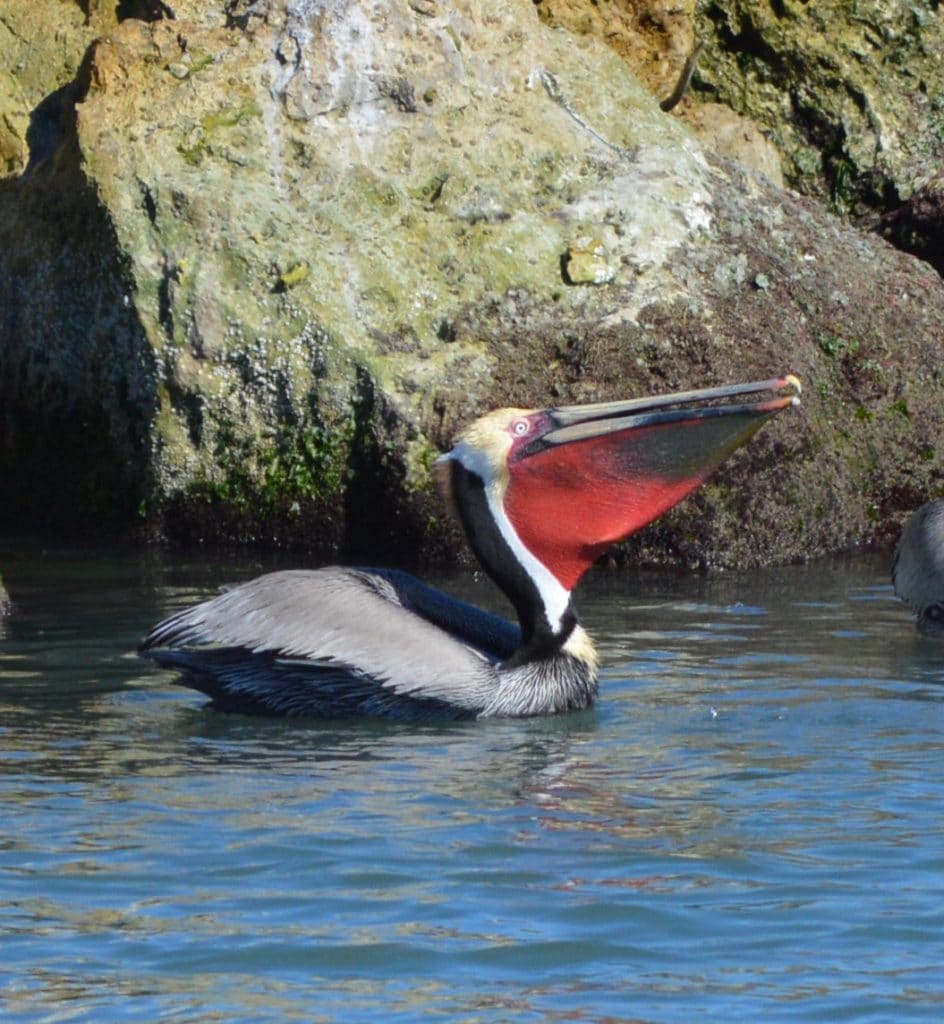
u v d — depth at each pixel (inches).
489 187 678.5
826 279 697.6
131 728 400.8
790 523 653.3
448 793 345.7
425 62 690.2
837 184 844.6
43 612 534.9
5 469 716.0
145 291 655.1
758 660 478.6
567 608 426.6
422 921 276.7
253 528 660.7
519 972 258.1
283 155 674.8
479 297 660.1
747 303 674.8
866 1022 241.9
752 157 818.2
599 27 780.0
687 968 259.8
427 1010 245.1
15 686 441.1
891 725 403.2
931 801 339.3
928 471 690.8
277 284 650.8
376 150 681.0
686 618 540.4
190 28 690.8
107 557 638.5
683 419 421.7
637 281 667.4
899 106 843.4
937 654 488.1
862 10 844.6
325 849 308.8
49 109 728.3
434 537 636.1
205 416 656.4
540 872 298.0
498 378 646.5
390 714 413.7
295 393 649.0
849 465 674.8
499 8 714.8
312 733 398.6
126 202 660.1
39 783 351.3
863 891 289.4
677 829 321.7
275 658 407.2
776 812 332.2
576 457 423.8
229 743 387.9
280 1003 247.6
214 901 284.7
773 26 847.7
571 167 694.5
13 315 704.4
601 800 340.5
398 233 666.2
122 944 267.4
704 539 638.5
